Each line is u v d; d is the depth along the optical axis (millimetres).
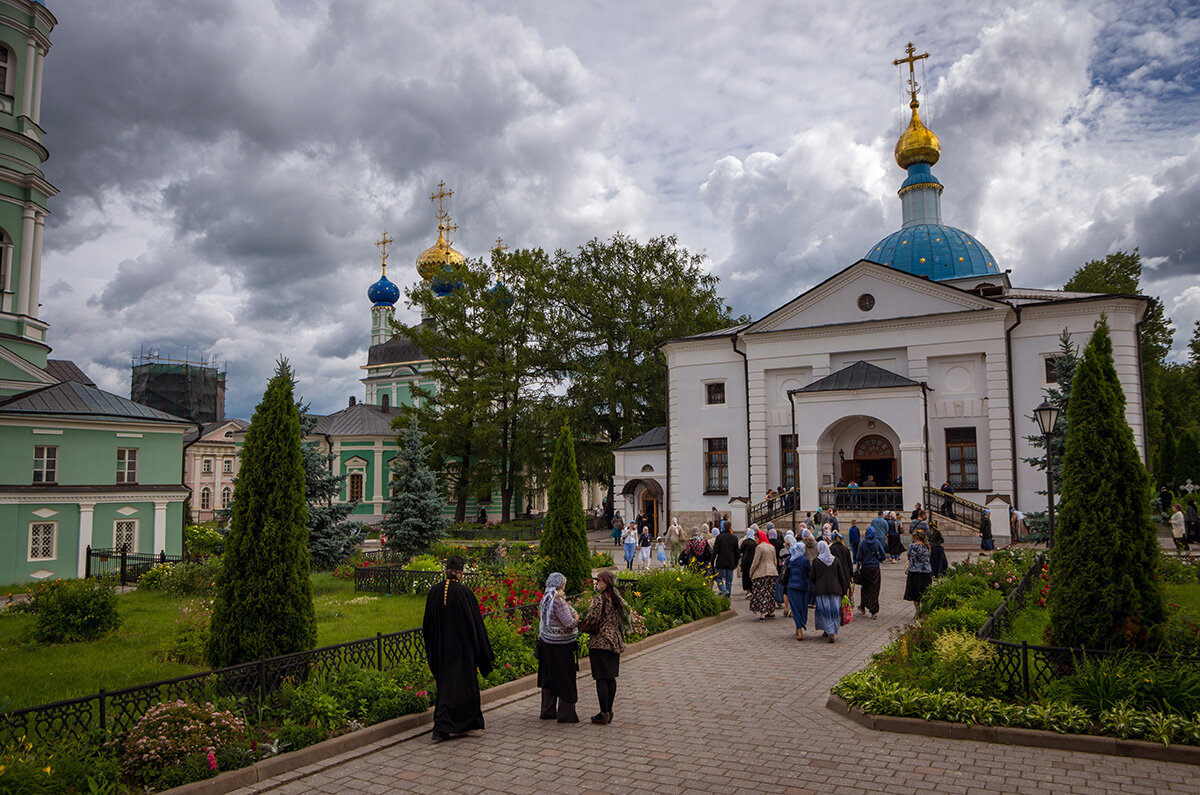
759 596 15117
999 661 8359
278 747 7219
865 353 31953
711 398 35531
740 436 34469
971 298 30047
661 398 47344
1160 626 8336
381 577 18828
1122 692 7500
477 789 6535
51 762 6137
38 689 9625
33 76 30516
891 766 6836
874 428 31547
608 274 49156
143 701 7676
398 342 73875
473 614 8164
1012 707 7621
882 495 28797
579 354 48844
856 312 32250
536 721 8539
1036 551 18875
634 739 7801
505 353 47844
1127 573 8430
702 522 34844
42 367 30156
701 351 35625
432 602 8172
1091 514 8648
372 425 54500
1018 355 29422
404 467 24922
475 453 47656
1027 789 6258
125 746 6684
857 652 11836
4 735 6652
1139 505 8562
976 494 29469
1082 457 8852
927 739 7531
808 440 29828
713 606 15141
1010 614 11711
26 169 29938
